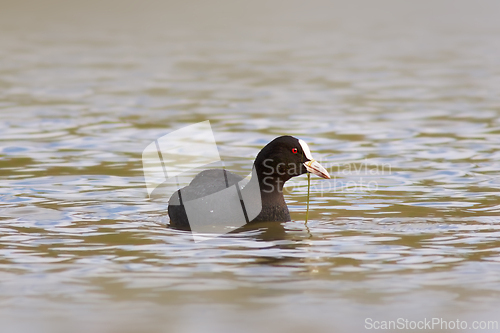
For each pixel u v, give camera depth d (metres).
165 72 37.22
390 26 66.12
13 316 8.58
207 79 34.66
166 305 8.87
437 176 16.38
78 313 8.64
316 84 32.88
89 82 33.72
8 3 86.06
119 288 9.42
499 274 9.88
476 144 20.00
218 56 44.38
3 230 12.16
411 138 21.02
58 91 30.92
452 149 19.38
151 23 69.81
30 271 10.09
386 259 10.56
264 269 10.16
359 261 10.49
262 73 36.69
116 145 20.14
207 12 83.69
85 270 10.12
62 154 18.91
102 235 11.91
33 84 33.03
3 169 17.12
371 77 35.03
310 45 50.56
